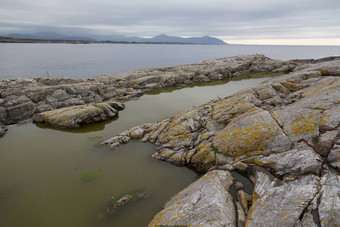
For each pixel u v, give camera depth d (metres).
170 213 10.44
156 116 30.81
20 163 18.61
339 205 8.38
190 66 72.25
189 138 19.30
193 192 11.66
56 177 16.44
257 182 11.89
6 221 12.24
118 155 19.50
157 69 67.81
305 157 11.53
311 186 9.84
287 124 14.41
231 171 13.92
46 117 28.53
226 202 10.48
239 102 21.23
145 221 11.81
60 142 22.81
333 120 13.04
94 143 22.33
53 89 34.78
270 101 19.89
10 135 24.86
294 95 19.56
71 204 13.45
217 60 88.25
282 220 8.57
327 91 16.36
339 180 9.70
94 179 15.99
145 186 14.97
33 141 23.17
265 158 13.12
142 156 19.12
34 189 15.02
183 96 42.78
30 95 32.12
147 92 47.53
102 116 29.39
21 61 138.25
